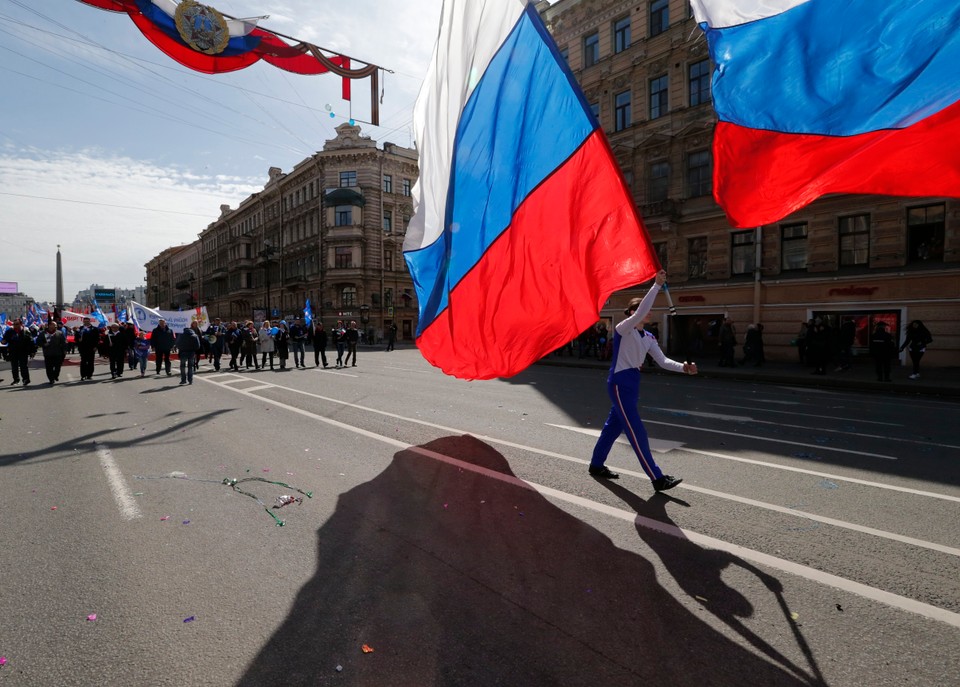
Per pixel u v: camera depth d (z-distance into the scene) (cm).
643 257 432
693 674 219
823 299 1877
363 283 4597
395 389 1169
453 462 543
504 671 222
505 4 502
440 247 576
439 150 569
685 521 382
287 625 256
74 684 215
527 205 487
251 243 6450
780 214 370
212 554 334
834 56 321
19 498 439
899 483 473
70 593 287
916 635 246
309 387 1207
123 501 430
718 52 362
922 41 294
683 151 2236
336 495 443
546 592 285
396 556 329
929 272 1645
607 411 866
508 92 498
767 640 242
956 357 1611
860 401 1034
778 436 670
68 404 974
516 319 508
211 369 1769
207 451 594
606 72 2492
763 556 327
